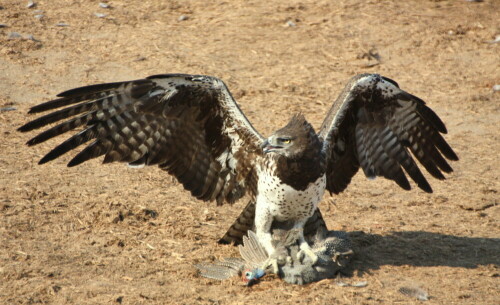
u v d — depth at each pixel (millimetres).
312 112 18062
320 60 21188
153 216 12836
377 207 13688
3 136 15789
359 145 12086
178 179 11625
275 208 10844
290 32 22828
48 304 9719
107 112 10812
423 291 10406
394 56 21688
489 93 19688
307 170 10414
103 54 20672
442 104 18953
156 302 9898
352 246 11750
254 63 20812
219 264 11102
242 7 24609
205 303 9930
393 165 12234
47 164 14680
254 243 11156
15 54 20047
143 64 20156
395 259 11539
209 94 11055
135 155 11203
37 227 12016
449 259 11578
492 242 12250
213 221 12883
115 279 10539
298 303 9961
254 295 10219
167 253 11516
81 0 24609
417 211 13547
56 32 21797
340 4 24859
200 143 11508
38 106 10312
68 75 19234
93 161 15055
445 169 12383
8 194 13133
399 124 12102
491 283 10766
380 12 24359
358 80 11578
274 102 18531
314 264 10695
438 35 22969
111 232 12078
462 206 13750
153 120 11109
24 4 23656
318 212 11352
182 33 22547
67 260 11008
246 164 11359
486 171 15492
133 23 23125
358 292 10336
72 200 13148
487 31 23344
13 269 10570
